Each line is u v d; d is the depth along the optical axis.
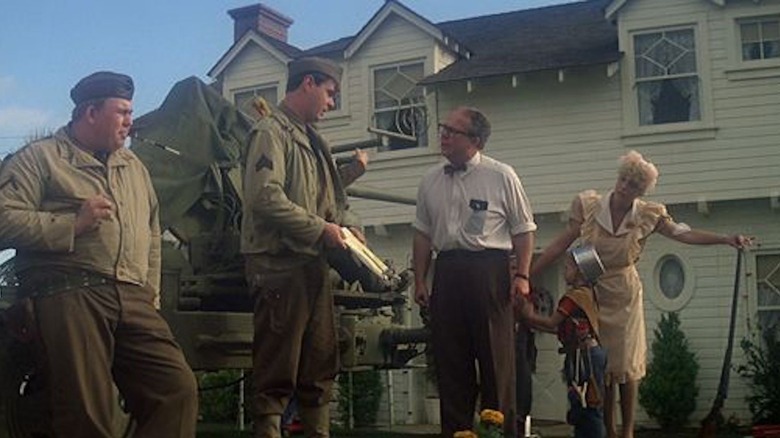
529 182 16.80
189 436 4.32
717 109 15.97
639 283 6.07
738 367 15.27
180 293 6.81
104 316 4.16
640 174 5.82
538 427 15.21
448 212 5.09
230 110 7.82
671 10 16.23
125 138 4.40
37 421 4.54
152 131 7.40
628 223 5.95
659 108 16.33
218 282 6.89
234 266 6.99
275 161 4.69
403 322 9.06
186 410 4.31
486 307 4.97
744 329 15.47
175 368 4.32
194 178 7.19
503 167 5.13
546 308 15.87
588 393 5.52
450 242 5.05
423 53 17.66
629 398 6.10
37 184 4.17
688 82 16.20
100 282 4.18
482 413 4.67
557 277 15.85
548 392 16.33
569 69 16.52
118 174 4.36
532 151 16.81
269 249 4.74
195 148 7.32
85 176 4.26
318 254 4.82
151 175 7.09
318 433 4.90
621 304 5.96
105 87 4.32
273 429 4.71
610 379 5.95
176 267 6.89
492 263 5.02
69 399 4.06
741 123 15.84
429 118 17.42
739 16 15.95
